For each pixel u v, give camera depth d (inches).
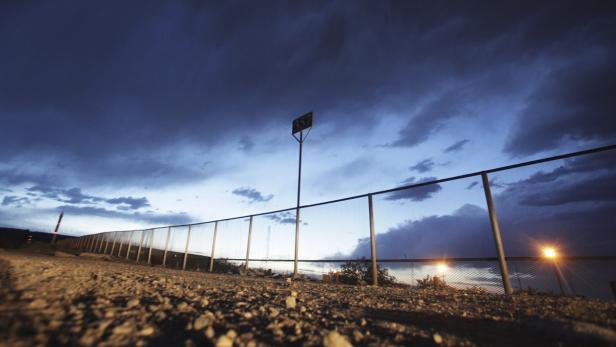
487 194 199.0
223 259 433.1
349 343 64.1
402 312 108.0
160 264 617.0
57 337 57.2
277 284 229.6
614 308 103.7
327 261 293.6
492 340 72.6
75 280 138.8
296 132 529.3
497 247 187.3
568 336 71.4
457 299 145.1
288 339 68.6
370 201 275.1
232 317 86.8
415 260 229.3
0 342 50.9
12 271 147.9
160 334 67.6
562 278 163.3
